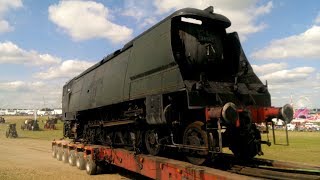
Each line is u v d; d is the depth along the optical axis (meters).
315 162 16.08
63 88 22.19
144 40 10.27
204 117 8.24
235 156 9.41
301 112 69.06
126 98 11.01
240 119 7.75
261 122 8.42
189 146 7.89
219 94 8.19
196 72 9.20
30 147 26.92
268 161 8.78
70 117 19.20
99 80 14.34
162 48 9.01
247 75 9.34
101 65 14.80
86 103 15.79
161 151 9.73
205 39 9.37
